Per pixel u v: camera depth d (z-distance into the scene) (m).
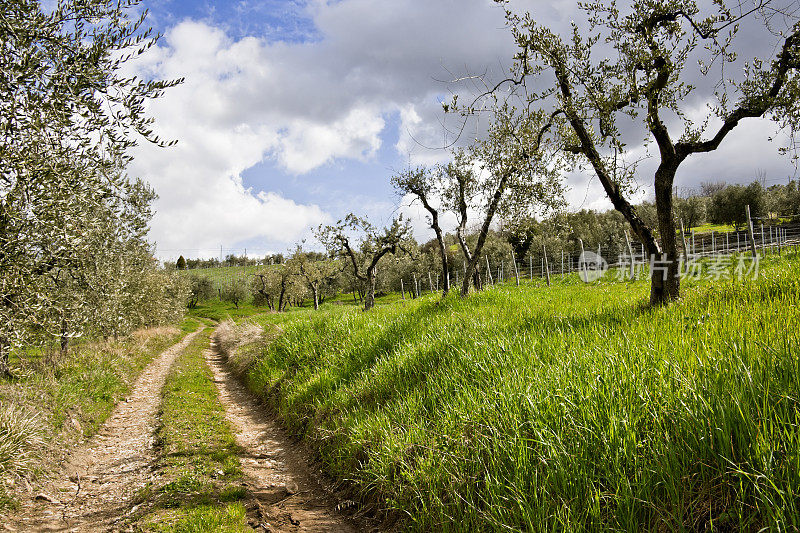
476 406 4.67
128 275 15.48
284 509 5.06
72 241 6.07
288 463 6.76
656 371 3.70
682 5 7.47
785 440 2.56
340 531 4.45
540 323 7.29
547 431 3.64
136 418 10.18
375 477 4.84
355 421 6.04
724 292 7.23
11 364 9.08
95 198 6.24
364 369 8.00
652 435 3.14
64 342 11.98
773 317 4.86
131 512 5.10
